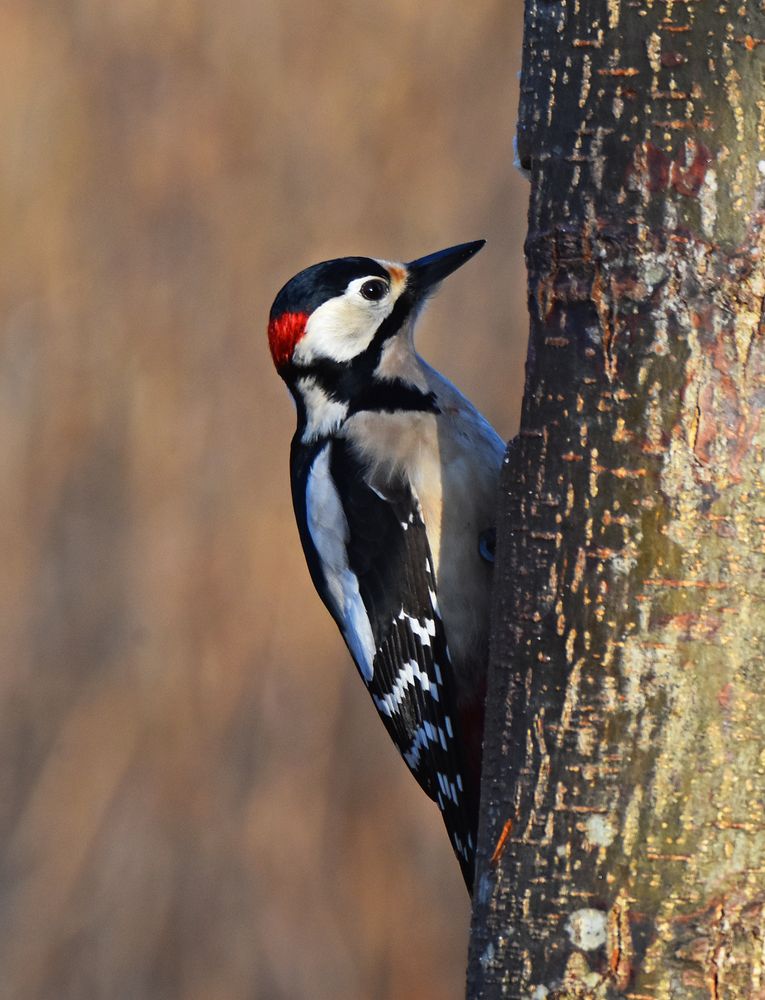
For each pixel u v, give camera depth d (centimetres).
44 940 1265
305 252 1424
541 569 511
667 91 496
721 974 478
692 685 486
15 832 1296
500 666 521
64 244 1426
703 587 488
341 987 1261
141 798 1295
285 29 1465
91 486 1384
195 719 1314
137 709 1314
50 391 1396
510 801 509
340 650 1328
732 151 491
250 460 1381
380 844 1289
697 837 482
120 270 1427
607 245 504
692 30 494
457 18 1473
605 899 486
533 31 529
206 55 1462
